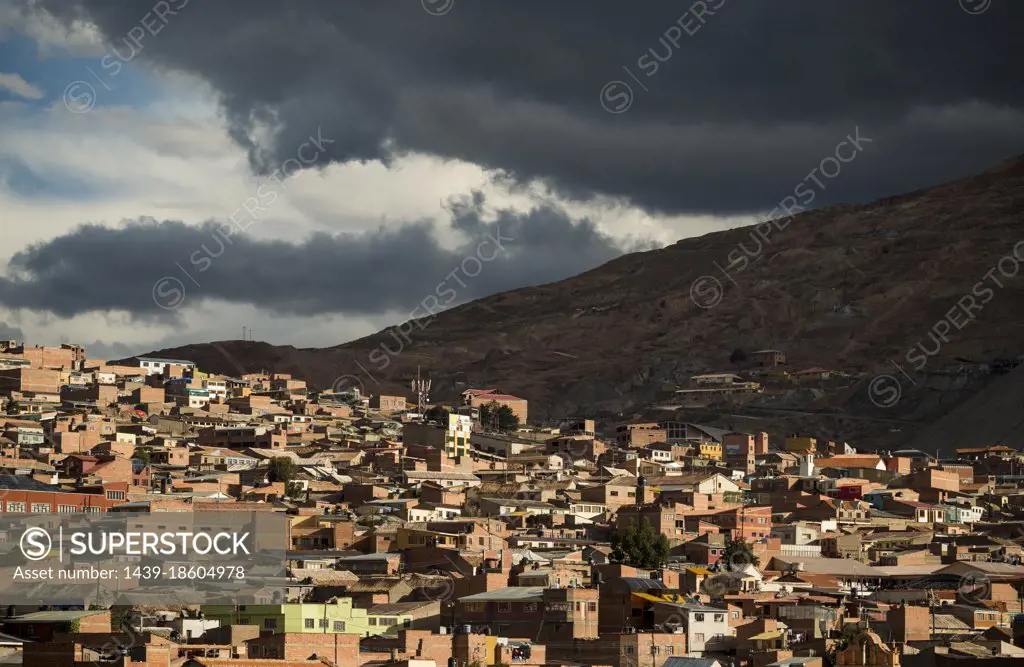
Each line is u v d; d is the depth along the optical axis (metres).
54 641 193.88
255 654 196.50
